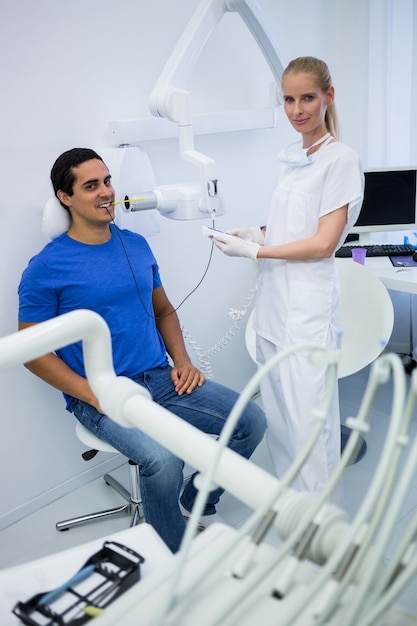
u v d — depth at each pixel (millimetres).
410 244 2902
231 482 614
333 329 1946
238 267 2766
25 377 2150
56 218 1887
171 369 2039
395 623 547
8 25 1869
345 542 492
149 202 1954
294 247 1821
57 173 1828
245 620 526
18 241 2018
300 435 1916
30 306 1834
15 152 1957
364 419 549
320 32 2875
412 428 2420
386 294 2320
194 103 2457
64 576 902
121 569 892
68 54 2020
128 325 1928
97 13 2064
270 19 2627
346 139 3070
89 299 1861
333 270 1930
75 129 2084
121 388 702
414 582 1726
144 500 1740
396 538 1744
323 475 1926
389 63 2883
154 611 551
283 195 1934
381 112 2957
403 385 500
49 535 2115
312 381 1878
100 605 822
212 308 2715
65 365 1817
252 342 2359
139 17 2182
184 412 1935
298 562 551
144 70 2236
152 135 2197
